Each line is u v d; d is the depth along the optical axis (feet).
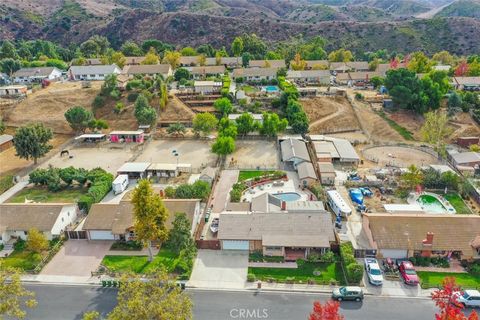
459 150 371.15
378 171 323.57
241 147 390.83
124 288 150.51
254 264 216.54
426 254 214.90
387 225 223.71
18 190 314.55
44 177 317.22
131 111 464.24
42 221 241.96
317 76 561.84
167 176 329.52
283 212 242.17
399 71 451.94
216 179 317.63
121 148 397.80
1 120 440.45
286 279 201.87
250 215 238.27
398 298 189.26
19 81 580.71
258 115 436.76
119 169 326.65
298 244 217.97
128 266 216.13
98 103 476.95
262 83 549.95
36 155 351.46
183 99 488.02
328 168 314.76
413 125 428.15
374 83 536.01
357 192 285.02
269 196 268.62
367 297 190.39
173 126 419.13
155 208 208.74
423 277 202.39
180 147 395.34
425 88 449.89
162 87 464.65
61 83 548.31
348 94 500.74
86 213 272.92
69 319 181.06
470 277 201.77
